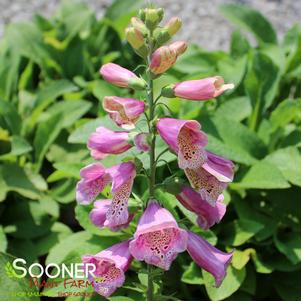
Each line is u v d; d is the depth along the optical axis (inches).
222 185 15.5
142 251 14.9
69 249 22.2
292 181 23.2
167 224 14.8
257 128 27.2
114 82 16.3
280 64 28.8
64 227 25.0
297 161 24.1
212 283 21.3
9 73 30.2
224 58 30.0
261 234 23.5
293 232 24.3
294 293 23.7
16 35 32.9
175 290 23.3
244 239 22.7
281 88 31.2
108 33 34.7
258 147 25.1
